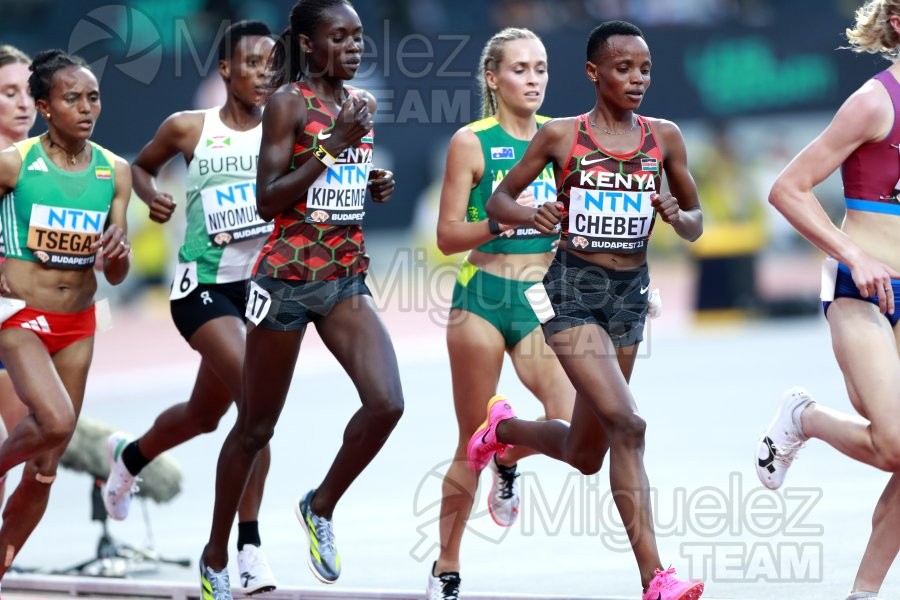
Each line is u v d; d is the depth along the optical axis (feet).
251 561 62.49
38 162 62.13
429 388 147.13
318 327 57.00
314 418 128.67
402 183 214.48
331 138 53.67
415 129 212.43
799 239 234.17
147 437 72.90
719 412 120.16
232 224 68.18
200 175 68.90
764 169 202.08
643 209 55.42
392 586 66.95
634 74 54.19
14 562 77.46
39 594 68.64
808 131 199.93
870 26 56.65
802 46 198.49
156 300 218.38
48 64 62.13
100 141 187.73
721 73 200.54
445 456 104.83
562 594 62.95
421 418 125.08
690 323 202.39
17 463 60.39
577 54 192.13
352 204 56.18
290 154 54.75
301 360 183.32
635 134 55.42
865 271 53.11
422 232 216.54
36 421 59.62
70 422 60.08
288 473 100.17
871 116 53.88
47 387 60.08
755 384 137.80
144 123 187.21
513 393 138.10
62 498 100.27
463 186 65.36
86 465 74.74
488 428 62.49
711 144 201.46
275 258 55.47
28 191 61.87
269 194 53.98
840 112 54.65
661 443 104.47
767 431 61.62
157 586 66.49
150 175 71.92
